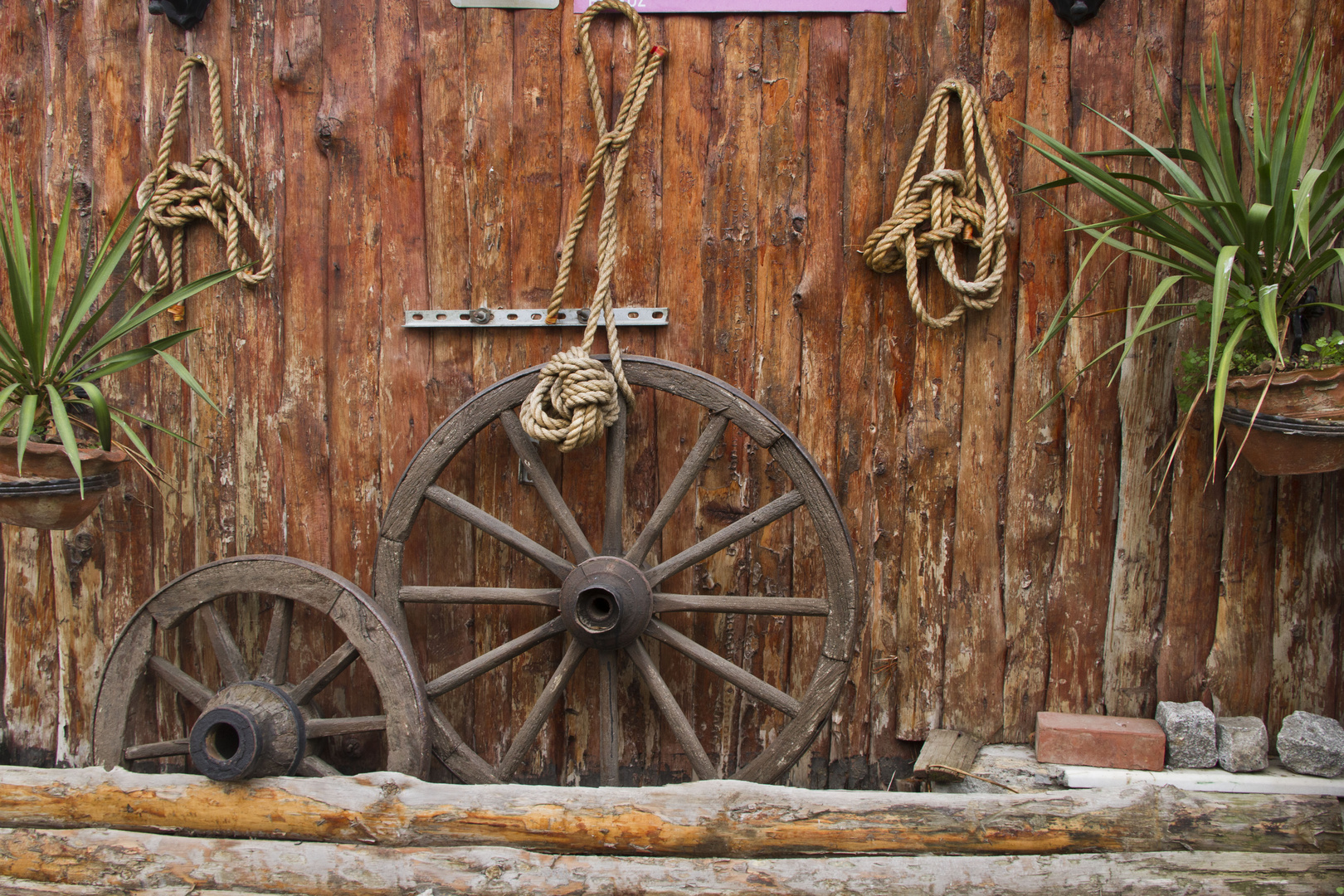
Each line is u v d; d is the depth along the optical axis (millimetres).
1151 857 1970
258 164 2436
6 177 2488
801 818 2037
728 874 1995
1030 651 2340
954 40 2264
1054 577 2322
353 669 2492
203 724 2072
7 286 2473
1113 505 2295
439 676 2428
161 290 2473
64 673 2566
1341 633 2229
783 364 2350
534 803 2090
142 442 2213
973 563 2338
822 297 2328
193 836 2148
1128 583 2297
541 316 2381
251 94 2428
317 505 2477
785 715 2414
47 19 2465
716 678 2416
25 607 2570
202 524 2512
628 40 2344
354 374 2451
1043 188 2129
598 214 2369
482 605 2451
